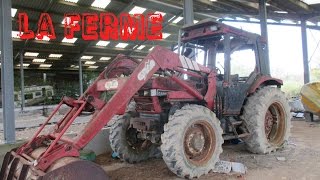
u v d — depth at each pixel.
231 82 4.61
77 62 21.12
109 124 5.56
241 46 4.97
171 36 17.20
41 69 22.25
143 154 4.57
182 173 3.54
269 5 10.90
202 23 4.55
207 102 4.17
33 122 9.09
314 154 4.60
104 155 5.01
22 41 15.02
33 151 3.05
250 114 4.68
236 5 11.37
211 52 4.86
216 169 3.87
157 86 3.93
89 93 3.68
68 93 23.05
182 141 3.55
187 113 3.66
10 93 4.77
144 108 4.20
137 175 3.89
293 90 18.70
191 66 4.00
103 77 3.83
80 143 2.93
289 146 5.23
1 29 4.80
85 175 2.60
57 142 2.98
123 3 12.61
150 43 17.86
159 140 4.15
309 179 3.43
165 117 4.18
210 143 3.87
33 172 2.61
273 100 4.93
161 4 12.73
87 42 16.59
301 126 7.65
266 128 4.97
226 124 4.64
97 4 12.47
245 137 4.71
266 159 4.40
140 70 3.46
